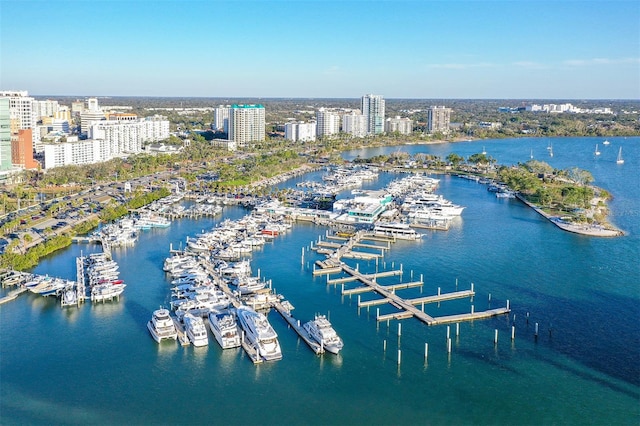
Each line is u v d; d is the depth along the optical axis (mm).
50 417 184750
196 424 182250
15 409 188500
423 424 182500
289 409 190250
